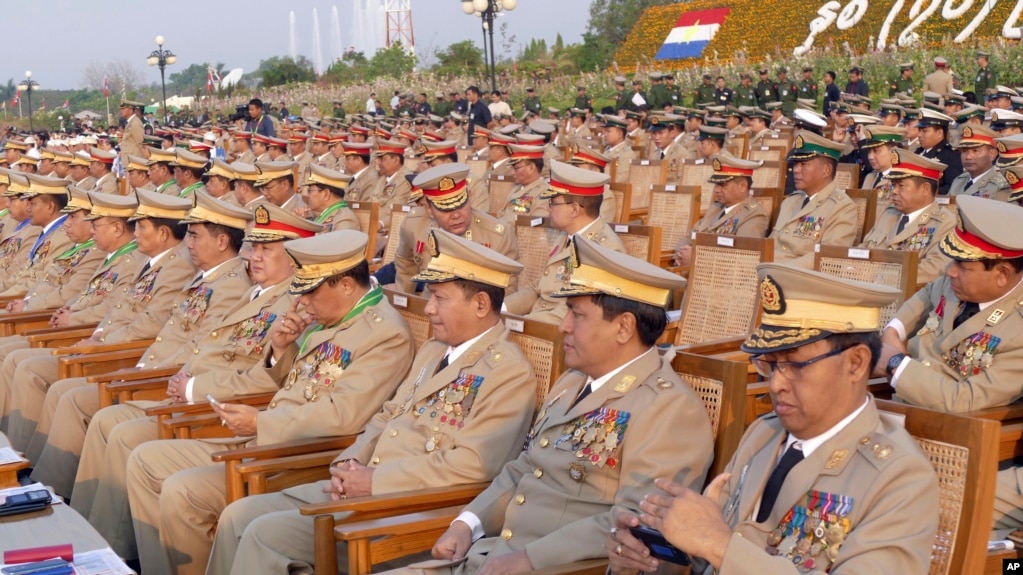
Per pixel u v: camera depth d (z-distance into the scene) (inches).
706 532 92.0
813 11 1178.6
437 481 142.2
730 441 122.6
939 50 952.9
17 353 253.3
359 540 129.3
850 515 93.7
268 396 188.5
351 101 1386.6
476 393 147.3
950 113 549.3
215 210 220.2
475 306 151.2
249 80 2084.2
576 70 1496.1
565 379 137.7
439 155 402.3
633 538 104.4
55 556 115.2
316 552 133.3
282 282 200.1
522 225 269.0
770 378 99.3
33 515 132.3
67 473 216.1
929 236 236.5
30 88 1649.9
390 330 170.2
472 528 132.2
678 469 119.3
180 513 165.3
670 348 133.8
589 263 127.0
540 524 126.1
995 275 150.1
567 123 813.2
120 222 275.3
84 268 295.3
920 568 90.0
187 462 177.2
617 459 123.4
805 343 95.7
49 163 555.2
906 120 493.7
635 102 760.3
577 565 114.7
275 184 332.5
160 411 183.2
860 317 96.6
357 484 143.1
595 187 229.9
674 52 1294.3
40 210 335.6
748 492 101.9
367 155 473.7
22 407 243.1
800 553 95.1
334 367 169.8
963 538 94.5
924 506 92.3
